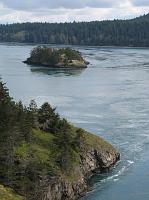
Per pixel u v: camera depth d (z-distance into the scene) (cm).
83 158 7294
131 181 7088
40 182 6041
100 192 6681
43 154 6588
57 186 6275
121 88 16475
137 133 9756
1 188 5600
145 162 7944
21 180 5906
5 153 5966
